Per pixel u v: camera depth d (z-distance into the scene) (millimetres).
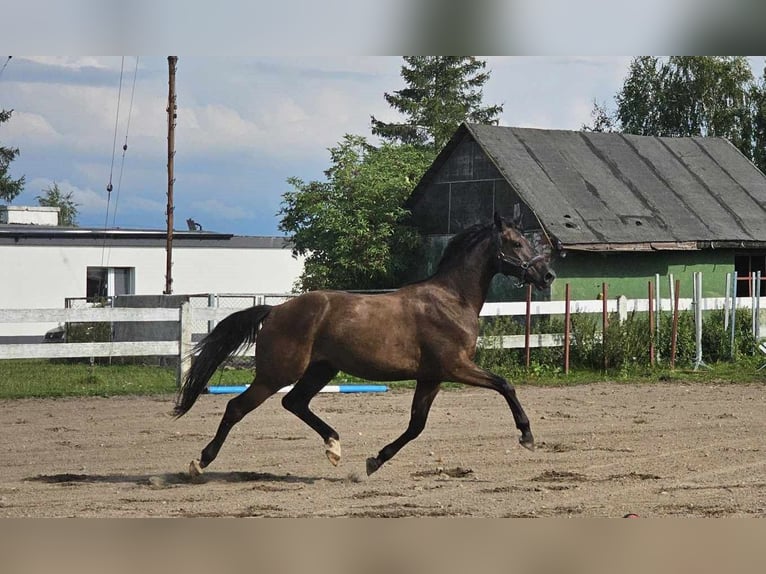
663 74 47688
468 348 9859
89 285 35969
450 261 10102
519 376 19906
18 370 21188
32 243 34531
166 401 16422
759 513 8414
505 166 27375
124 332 24625
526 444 9859
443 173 29016
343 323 9602
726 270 28312
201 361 9875
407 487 9594
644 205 28078
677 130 47469
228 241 38531
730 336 22422
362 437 12758
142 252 36594
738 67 46375
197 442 12391
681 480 9930
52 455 11461
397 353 9664
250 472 10422
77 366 22297
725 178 30906
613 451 11695
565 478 10055
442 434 12992
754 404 16266
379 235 28703
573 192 27516
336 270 29312
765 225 29047
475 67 57219
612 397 17219
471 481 9922
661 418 14578
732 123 46531
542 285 10094
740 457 11273
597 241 25625
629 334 21141
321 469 10648
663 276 27203
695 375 20375
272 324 9711
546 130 30078
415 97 56750
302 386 10062
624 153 30391
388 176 29703
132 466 10797
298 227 30125
